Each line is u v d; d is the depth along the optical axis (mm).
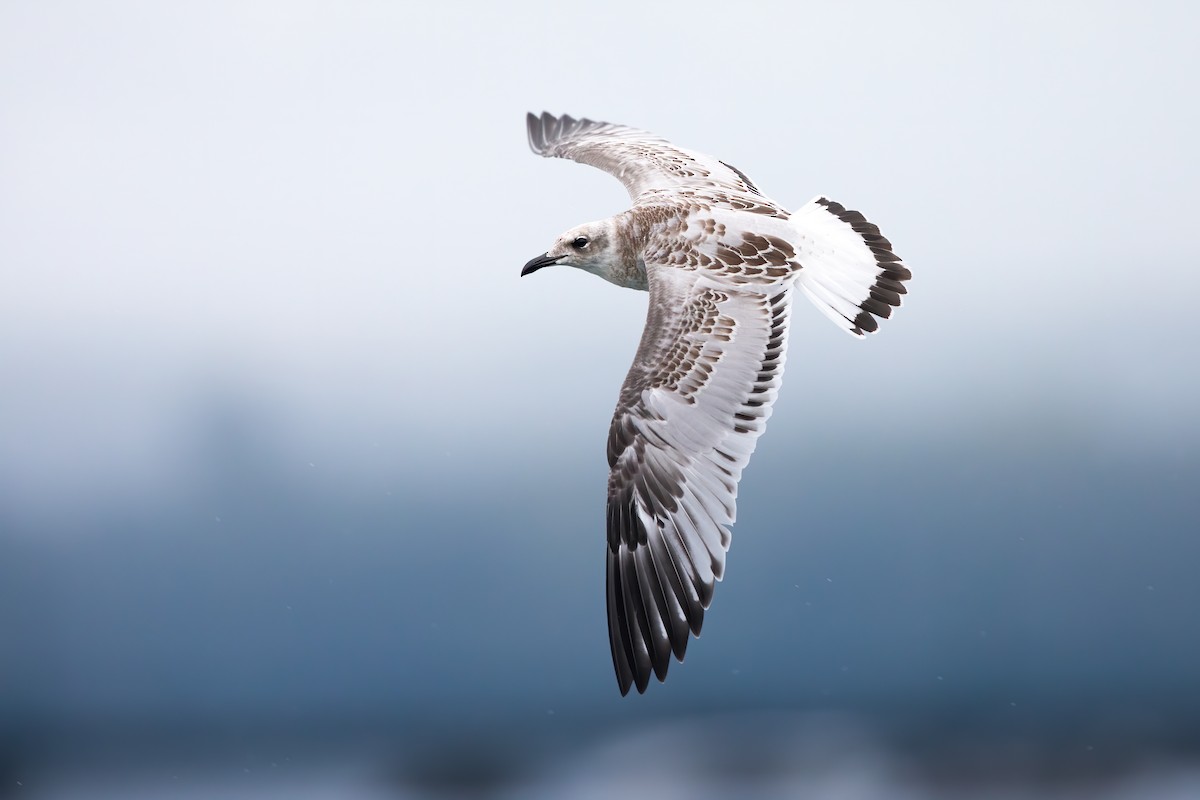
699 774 36562
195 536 86562
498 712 58750
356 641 75375
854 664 67125
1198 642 67375
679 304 8648
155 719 62969
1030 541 77562
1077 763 37688
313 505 92062
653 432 8297
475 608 77812
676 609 8094
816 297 8828
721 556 8016
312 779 41375
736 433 8234
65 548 85500
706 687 62062
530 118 12469
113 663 77125
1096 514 81688
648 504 8281
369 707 64812
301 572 85375
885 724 45062
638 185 10508
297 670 73938
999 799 34594
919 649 70875
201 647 75312
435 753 42156
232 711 65062
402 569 85625
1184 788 35031
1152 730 42594
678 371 8336
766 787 34844
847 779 36531
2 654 74750
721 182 10305
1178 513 82000
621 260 9758
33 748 52531
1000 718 45719
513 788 37094
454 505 89500
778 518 82438
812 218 9344
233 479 94688
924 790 34969
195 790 41594
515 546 81875
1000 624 69375
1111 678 64062
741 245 9023
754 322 8555
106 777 45125
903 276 8914
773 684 64875
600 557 83500
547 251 9969
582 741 43125
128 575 86562
